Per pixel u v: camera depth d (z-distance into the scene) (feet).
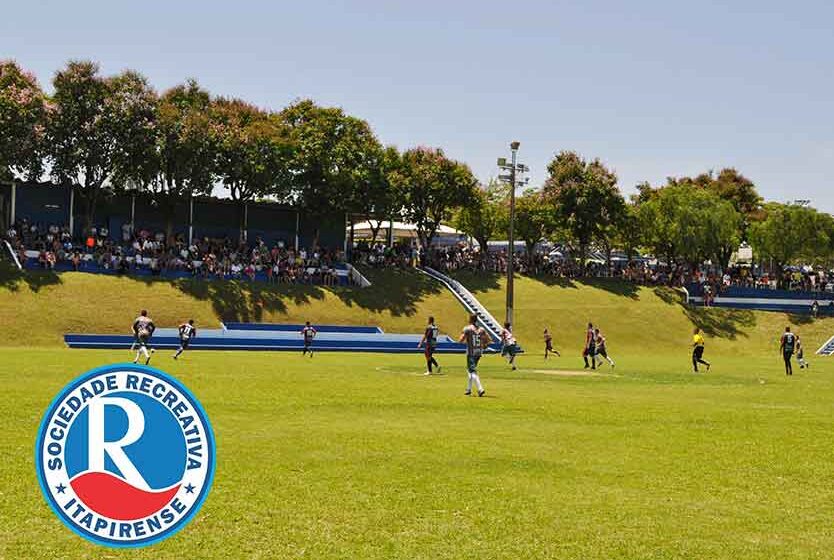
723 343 247.70
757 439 59.67
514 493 41.09
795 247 303.07
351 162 255.29
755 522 37.50
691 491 42.93
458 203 282.56
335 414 66.03
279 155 245.65
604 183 292.20
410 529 34.76
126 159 225.76
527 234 300.40
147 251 221.87
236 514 36.01
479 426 61.72
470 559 31.32
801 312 274.57
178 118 228.43
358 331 210.18
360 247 266.98
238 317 206.08
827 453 54.85
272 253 238.27
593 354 142.41
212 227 250.37
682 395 92.73
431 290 247.29
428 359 115.14
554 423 64.54
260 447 50.37
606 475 45.91
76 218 231.50
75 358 122.31
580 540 34.01
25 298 186.80
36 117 209.97
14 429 53.57
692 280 287.48
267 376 100.12
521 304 249.55
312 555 31.22
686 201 291.38
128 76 226.99
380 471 44.86
